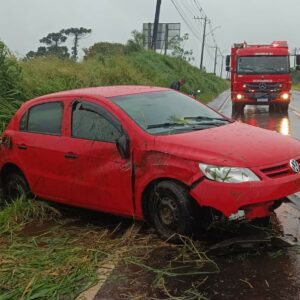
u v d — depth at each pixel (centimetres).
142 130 568
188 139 543
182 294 434
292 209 648
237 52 2414
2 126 946
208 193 502
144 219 568
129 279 468
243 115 2333
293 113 2412
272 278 454
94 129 609
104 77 2136
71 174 627
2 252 545
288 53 2373
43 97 692
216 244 519
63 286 454
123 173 569
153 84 2848
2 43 1182
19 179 713
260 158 511
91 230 609
